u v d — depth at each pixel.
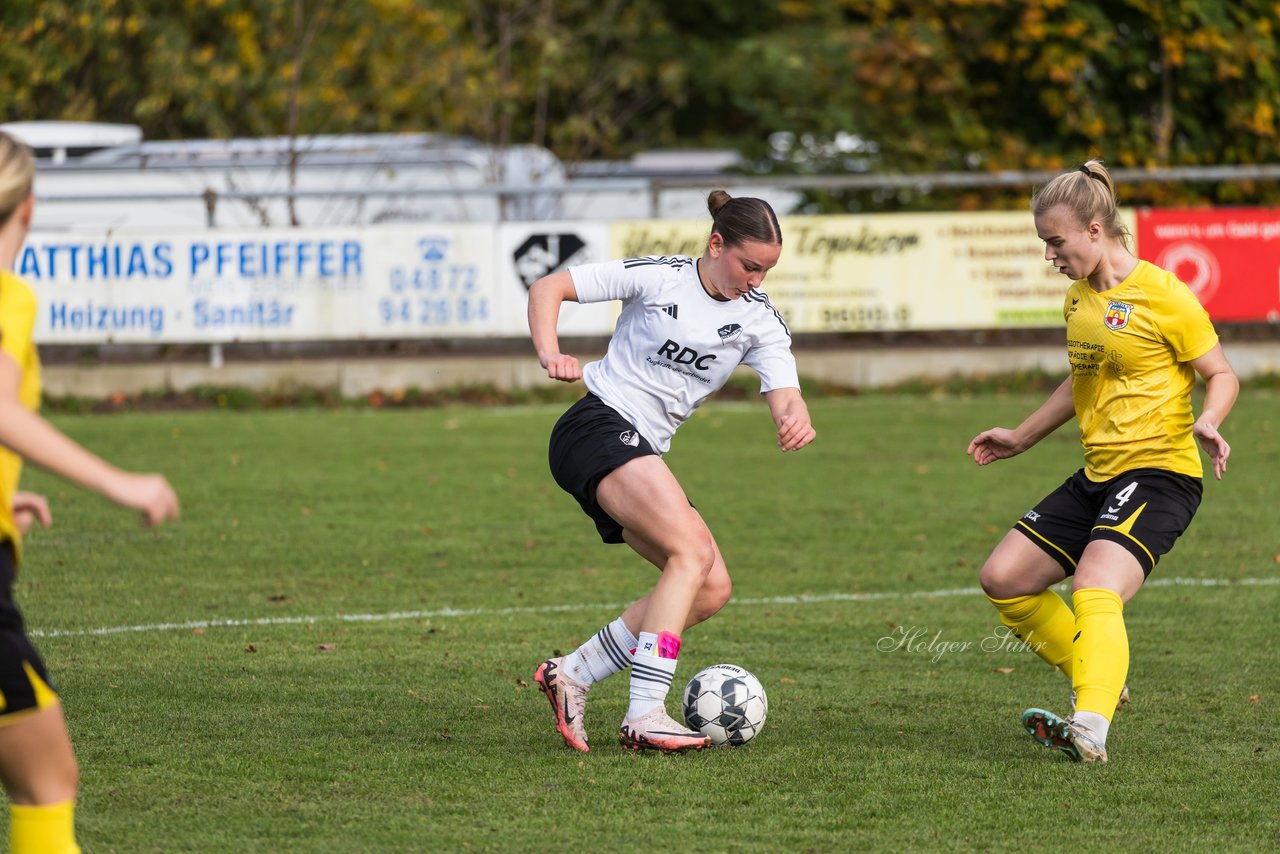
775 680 22.12
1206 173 62.75
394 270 60.34
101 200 59.28
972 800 16.22
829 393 62.31
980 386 62.41
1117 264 18.42
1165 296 17.98
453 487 41.50
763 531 35.31
